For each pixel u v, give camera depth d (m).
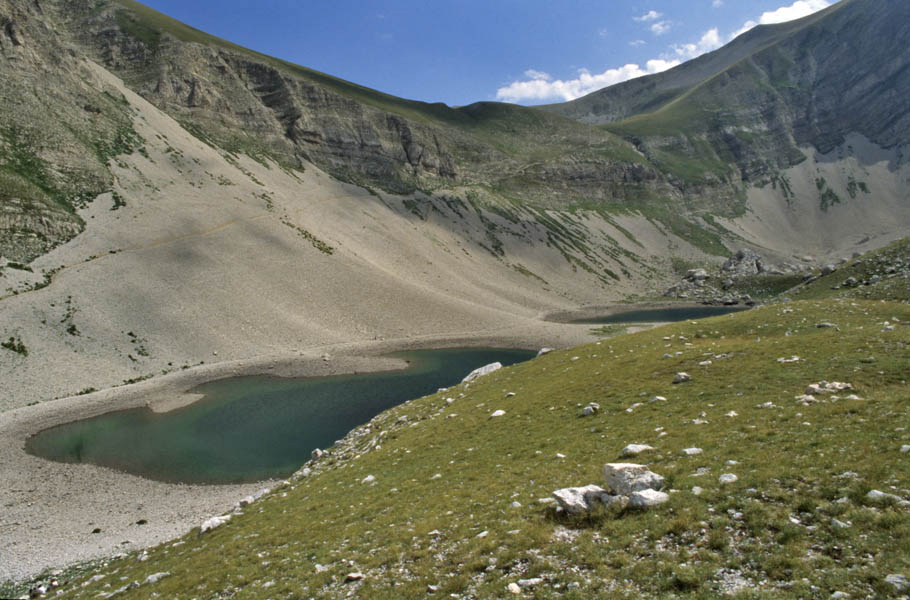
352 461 35.47
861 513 12.30
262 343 104.12
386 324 130.00
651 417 26.23
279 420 68.06
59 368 75.62
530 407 35.47
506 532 16.41
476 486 22.34
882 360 26.58
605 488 18.25
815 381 25.95
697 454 18.98
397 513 21.36
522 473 22.66
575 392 36.03
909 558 10.24
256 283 122.44
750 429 20.38
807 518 12.96
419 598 13.93
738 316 52.22
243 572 18.73
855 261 106.00
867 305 46.75
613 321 170.25
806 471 15.23
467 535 17.16
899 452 14.90
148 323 94.25
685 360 36.16
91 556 32.84
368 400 78.00
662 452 20.02
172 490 46.88
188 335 96.69
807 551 11.64
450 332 133.62
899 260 93.44
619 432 24.97
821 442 17.20
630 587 11.98
